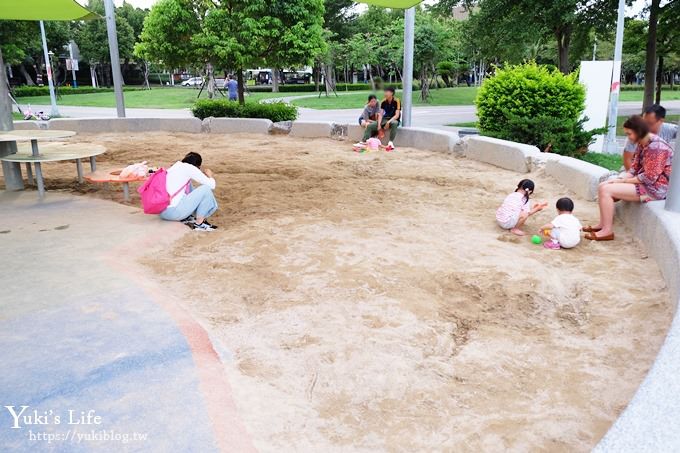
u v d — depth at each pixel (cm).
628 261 498
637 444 193
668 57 3450
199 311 394
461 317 396
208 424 261
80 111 2673
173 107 2967
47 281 429
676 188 495
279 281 448
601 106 1272
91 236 550
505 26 2025
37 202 704
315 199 739
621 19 1292
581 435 269
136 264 486
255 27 1498
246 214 660
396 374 320
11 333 345
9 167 770
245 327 371
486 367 330
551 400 298
